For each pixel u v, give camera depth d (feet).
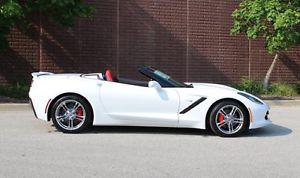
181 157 24.93
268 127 35.83
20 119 36.88
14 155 24.62
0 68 54.60
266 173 21.98
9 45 54.03
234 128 31.22
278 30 55.57
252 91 60.29
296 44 60.64
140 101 30.99
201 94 31.07
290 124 37.58
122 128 33.27
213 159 24.62
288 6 56.13
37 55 55.88
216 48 63.36
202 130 33.27
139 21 59.88
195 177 21.04
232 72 64.34
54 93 30.68
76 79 31.24
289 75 67.41
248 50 65.10
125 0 59.21
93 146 27.22
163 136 30.89
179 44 61.52
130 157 24.68
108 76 31.96
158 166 22.90
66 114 30.91
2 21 45.96
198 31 62.34
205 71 62.85
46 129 32.42
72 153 25.32
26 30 55.06
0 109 41.88
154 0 60.29
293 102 53.16
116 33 58.95
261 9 56.44
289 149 27.53
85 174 21.21
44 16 55.62
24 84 54.49
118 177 20.81
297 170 22.62
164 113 31.12
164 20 60.85
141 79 60.08
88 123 31.04
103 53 58.54
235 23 60.54
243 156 25.45
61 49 56.70
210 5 62.80
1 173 21.15
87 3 57.21
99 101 30.89
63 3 45.24
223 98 30.91
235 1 63.93
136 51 59.88
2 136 29.71
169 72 61.16
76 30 57.21
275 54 64.85
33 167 22.27
